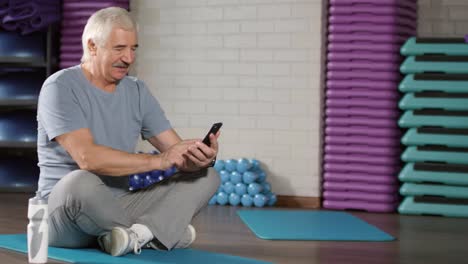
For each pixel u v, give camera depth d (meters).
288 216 6.40
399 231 5.81
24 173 7.76
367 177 7.13
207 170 4.19
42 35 7.85
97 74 4.09
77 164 4.11
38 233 3.68
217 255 4.20
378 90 7.10
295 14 7.45
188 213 4.16
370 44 7.08
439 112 6.89
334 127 7.22
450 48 6.88
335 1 7.14
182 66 7.83
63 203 3.86
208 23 7.73
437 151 6.92
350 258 4.48
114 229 3.94
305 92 7.45
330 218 6.34
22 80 7.76
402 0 7.07
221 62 7.69
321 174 7.41
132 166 3.90
